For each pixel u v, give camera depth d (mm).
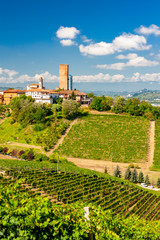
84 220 14977
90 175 66750
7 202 12547
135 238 17719
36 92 169250
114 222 16875
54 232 12555
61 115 134125
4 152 97062
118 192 57531
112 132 117000
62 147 104500
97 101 151500
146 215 46938
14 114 135250
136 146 104438
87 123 126812
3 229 11633
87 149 102875
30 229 12016
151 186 70938
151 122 129750
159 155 97188
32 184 53906
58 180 58938
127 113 141625
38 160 85875
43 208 12633
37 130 119125
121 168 87000
